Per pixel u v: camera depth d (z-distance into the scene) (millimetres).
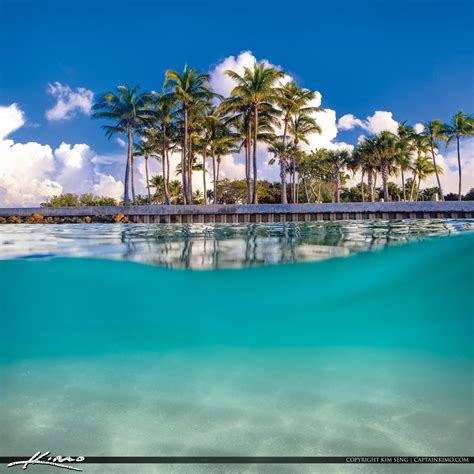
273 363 3258
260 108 30781
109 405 2574
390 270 5953
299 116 37344
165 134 35000
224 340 3762
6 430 2266
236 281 5441
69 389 2822
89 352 3543
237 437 2172
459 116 38250
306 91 35219
